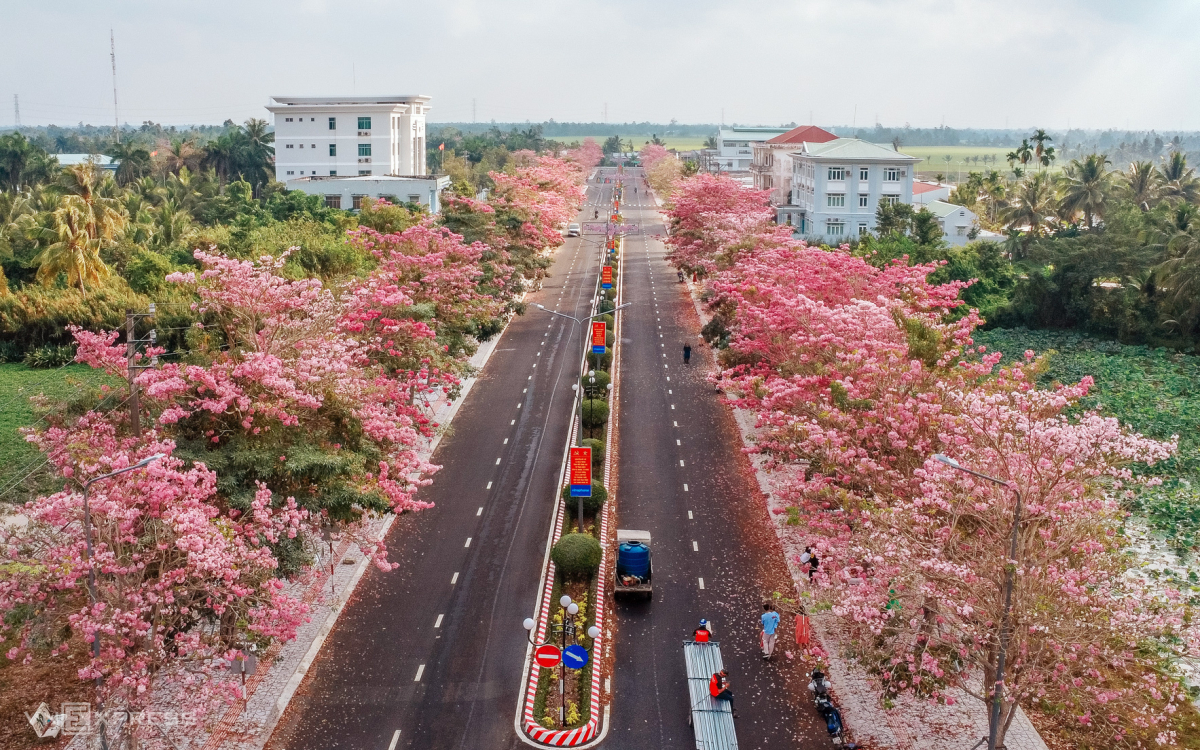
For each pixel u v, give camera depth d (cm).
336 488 2928
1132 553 3359
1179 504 3997
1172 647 2788
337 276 5916
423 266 5175
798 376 3612
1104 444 2409
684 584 3478
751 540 3819
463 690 2838
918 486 2850
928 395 3058
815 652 2973
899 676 2494
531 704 2750
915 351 3309
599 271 9931
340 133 11881
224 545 2381
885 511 2616
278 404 2905
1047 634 2283
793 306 3997
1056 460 2395
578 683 2858
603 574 3553
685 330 7438
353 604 3306
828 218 10450
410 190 10356
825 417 3191
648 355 6712
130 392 2836
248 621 2458
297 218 8338
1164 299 7200
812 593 2941
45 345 6262
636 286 9181
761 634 3138
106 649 2292
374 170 11969
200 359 3156
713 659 2814
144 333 6169
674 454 4791
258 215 9038
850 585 2681
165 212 8281
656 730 2670
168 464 2497
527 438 4984
